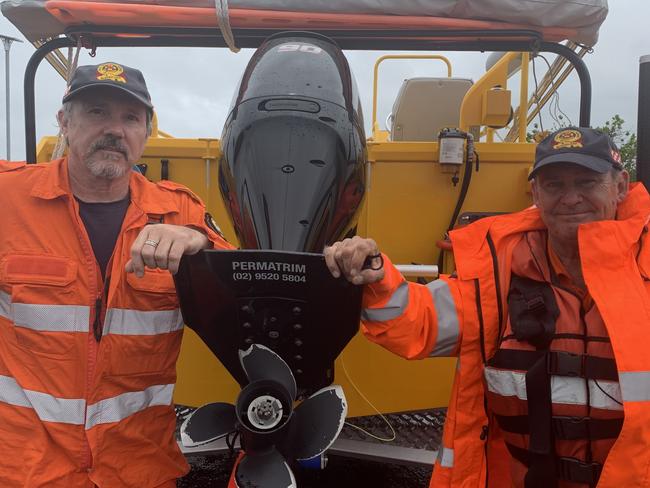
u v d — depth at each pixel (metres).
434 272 2.01
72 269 1.51
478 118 2.95
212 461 2.92
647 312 1.32
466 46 2.42
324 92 1.53
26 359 1.51
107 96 1.53
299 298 1.17
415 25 2.25
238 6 2.17
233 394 2.60
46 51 2.39
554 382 1.37
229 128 1.54
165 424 1.66
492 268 1.52
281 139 1.42
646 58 2.04
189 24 2.28
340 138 1.47
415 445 2.36
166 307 1.59
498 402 1.45
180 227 1.23
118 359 1.52
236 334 1.25
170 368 1.64
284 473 1.20
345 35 2.33
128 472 1.56
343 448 2.32
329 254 1.12
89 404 1.49
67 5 2.16
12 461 1.48
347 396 2.59
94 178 1.57
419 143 2.64
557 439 1.37
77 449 1.49
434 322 1.51
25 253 1.50
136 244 1.18
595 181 1.41
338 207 1.44
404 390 2.60
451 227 2.63
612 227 1.39
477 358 1.53
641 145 2.06
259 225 1.33
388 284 1.38
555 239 1.49
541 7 2.22
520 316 1.41
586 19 2.24
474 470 1.54
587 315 1.39
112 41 2.42
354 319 1.21
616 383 1.33
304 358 1.25
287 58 1.61
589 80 2.37
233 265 1.15
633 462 1.27
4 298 1.53
